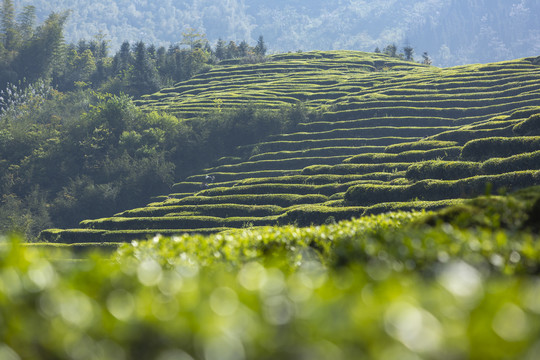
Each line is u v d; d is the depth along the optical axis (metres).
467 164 53.28
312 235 12.57
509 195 11.83
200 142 114.19
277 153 99.94
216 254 10.48
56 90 179.50
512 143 54.56
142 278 3.85
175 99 150.38
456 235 8.66
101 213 106.56
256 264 3.76
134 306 3.21
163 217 70.94
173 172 109.50
